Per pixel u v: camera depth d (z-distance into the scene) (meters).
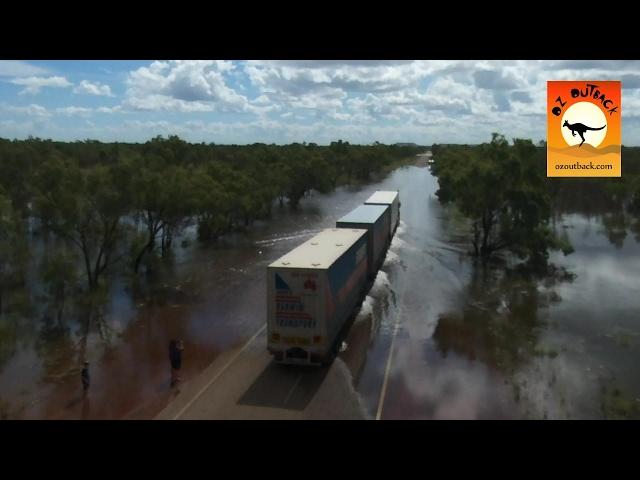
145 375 23.47
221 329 29.23
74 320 30.73
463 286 37.84
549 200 45.25
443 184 71.38
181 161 88.38
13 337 27.73
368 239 35.75
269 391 21.53
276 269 22.73
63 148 89.31
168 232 43.38
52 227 33.16
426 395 21.28
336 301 24.83
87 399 21.19
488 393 21.53
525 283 38.94
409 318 30.98
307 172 78.75
